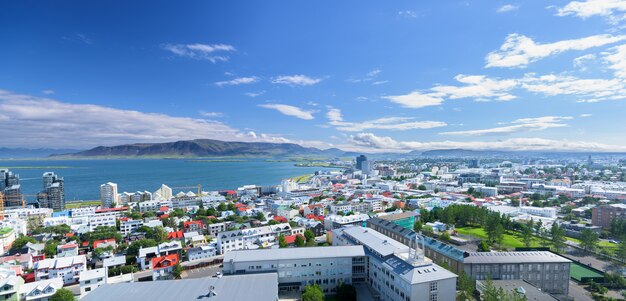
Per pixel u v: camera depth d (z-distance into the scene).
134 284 96.44
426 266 106.56
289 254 128.25
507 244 187.50
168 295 89.44
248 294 90.19
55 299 111.44
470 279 113.44
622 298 115.62
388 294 112.75
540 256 130.50
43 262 143.00
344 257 127.06
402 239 171.62
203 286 95.12
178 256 162.62
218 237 185.38
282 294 121.25
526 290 109.88
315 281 125.75
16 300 109.88
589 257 162.38
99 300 86.25
